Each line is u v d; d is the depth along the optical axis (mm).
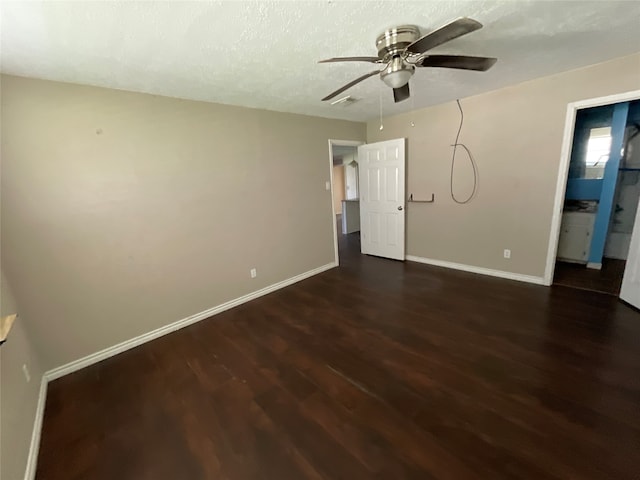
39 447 1617
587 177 3881
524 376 1908
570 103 2766
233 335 2693
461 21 1259
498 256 3590
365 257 4895
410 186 4289
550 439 1467
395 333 2531
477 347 2248
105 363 2385
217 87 2469
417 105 3678
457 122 3605
